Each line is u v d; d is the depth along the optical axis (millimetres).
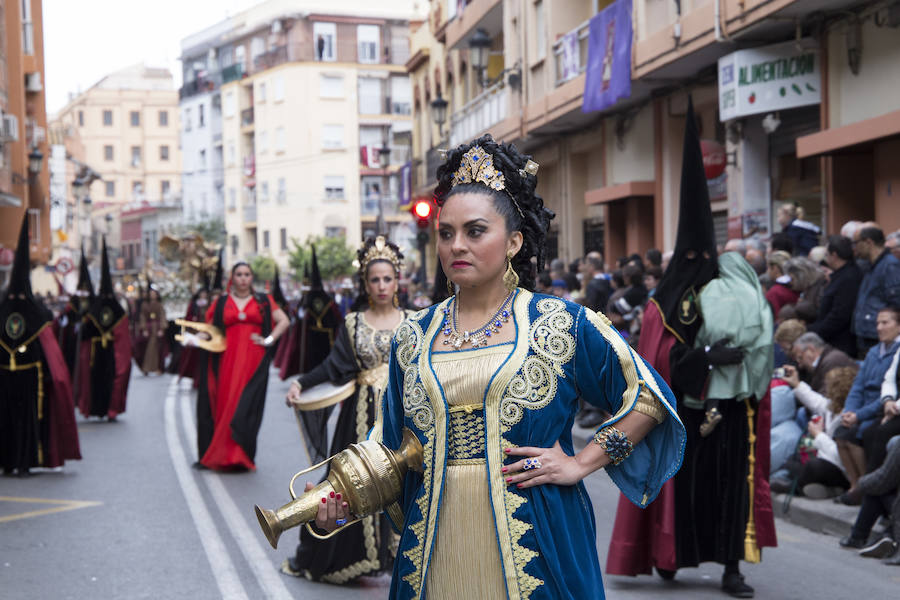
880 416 6867
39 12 34688
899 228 10867
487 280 2695
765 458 5559
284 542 6758
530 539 2551
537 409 2607
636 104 17812
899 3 10570
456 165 2775
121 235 85438
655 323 5738
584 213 21547
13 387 9469
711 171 14750
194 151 71688
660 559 5512
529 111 20922
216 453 9492
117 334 13641
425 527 2641
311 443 6164
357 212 62750
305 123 62219
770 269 9969
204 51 69938
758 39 12891
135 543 6762
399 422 2846
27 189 31859
